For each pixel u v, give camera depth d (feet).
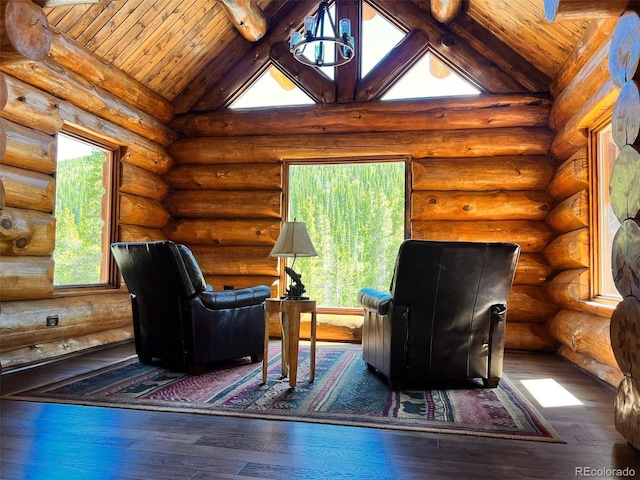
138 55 17.31
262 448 7.47
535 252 17.84
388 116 18.79
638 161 7.32
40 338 13.50
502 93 18.34
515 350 17.04
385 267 19.29
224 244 20.18
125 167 17.83
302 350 16.35
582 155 14.46
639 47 7.34
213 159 20.27
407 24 19.29
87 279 16.56
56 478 6.41
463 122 18.33
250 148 19.79
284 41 20.29
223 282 19.66
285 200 19.86
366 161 19.22
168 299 12.67
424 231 18.29
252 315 13.97
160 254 12.15
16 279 12.80
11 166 13.12
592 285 14.14
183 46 18.43
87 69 15.46
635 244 7.41
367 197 19.52
